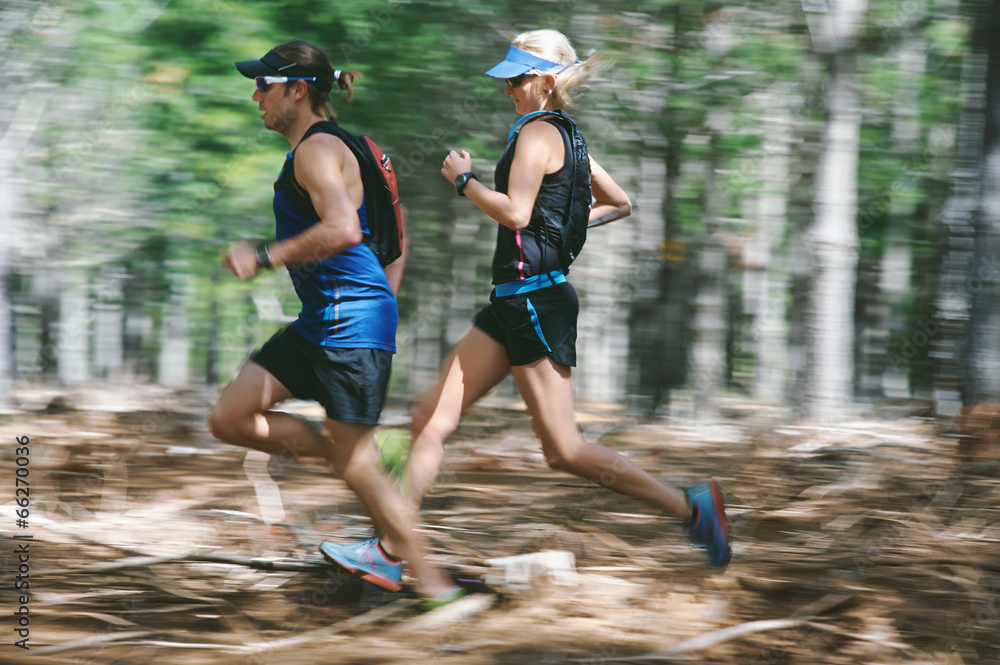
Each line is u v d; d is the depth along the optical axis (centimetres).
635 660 353
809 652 363
